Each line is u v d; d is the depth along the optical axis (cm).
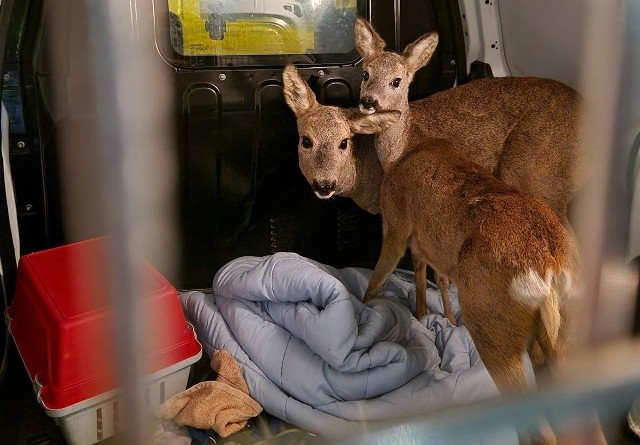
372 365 122
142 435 57
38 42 130
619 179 55
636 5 47
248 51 145
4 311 136
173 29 137
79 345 107
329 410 119
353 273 156
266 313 136
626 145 54
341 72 152
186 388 129
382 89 127
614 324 61
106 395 109
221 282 143
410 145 132
